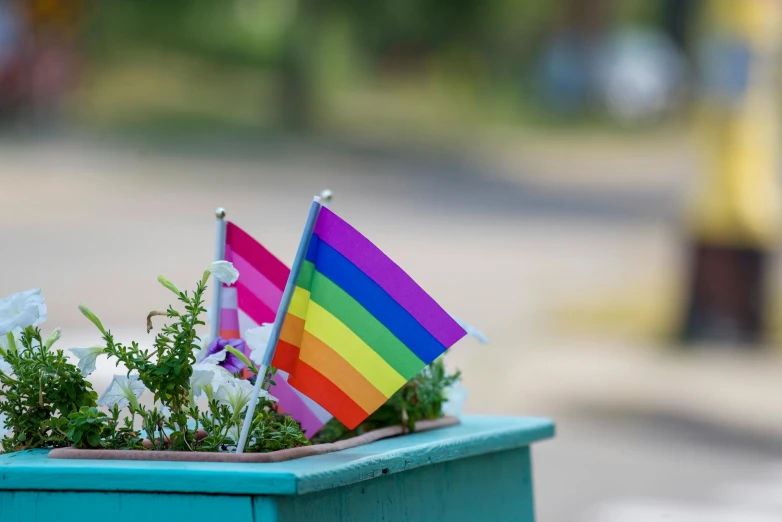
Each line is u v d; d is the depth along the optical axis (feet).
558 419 33.68
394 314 10.19
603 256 65.77
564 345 43.50
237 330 11.30
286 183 91.45
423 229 73.46
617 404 35.55
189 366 10.02
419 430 11.78
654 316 49.26
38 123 105.09
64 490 9.02
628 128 151.84
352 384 10.28
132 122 114.01
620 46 157.28
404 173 105.60
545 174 111.45
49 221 66.23
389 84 163.84
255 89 134.21
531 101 159.84
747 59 45.44
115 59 130.00
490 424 12.48
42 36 105.91
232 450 9.94
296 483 8.64
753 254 45.27
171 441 9.94
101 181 83.41
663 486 27.63
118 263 53.67
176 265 53.78
